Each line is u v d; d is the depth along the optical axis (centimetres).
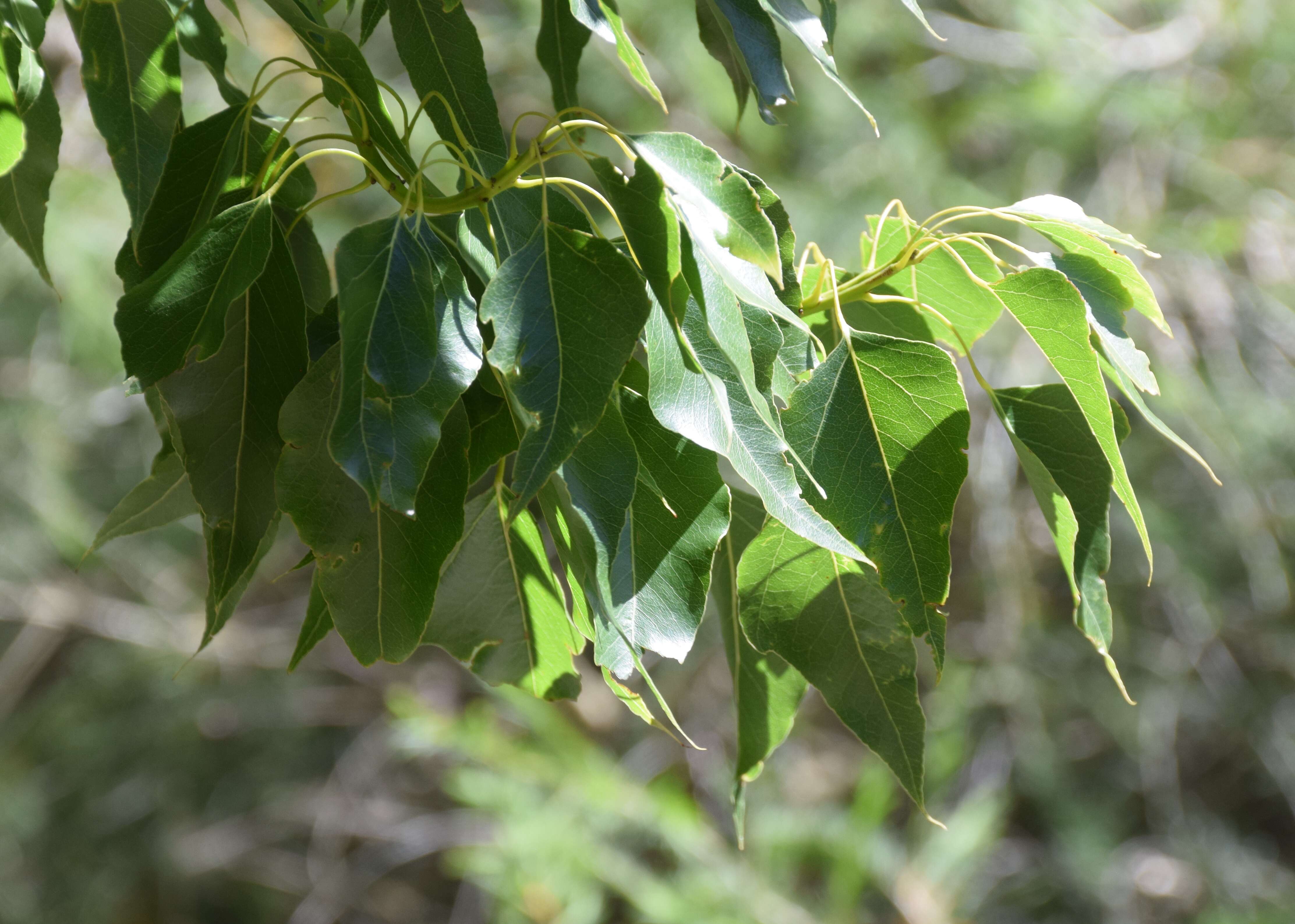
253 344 78
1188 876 337
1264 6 328
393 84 299
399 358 74
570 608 94
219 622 78
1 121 75
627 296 74
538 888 222
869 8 318
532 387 74
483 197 76
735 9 82
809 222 311
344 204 304
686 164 76
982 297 88
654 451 78
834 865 217
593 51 309
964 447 78
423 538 76
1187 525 330
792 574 83
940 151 327
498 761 233
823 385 79
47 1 82
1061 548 83
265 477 78
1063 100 321
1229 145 335
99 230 281
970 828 220
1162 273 327
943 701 318
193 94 274
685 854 225
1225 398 315
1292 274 332
